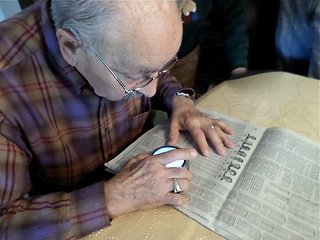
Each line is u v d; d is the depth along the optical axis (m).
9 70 0.59
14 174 0.57
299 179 0.62
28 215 0.54
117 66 0.48
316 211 0.56
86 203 0.56
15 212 0.55
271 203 0.57
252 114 0.82
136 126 0.87
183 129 0.76
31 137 0.64
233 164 0.66
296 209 0.57
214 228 0.54
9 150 0.57
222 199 0.58
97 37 0.44
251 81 0.94
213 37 1.82
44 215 0.54
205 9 1.24
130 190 0.57
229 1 1.31
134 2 0.41
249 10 1.56
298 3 1.21
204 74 1.99
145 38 0.43
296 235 0.53
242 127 0.76
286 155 0.67
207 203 0.58
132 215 0.57
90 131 0.74
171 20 0.44
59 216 0.54
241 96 0.88
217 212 0.56
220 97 0.88
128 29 0.42
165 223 0.55
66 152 0.73
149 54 0.45
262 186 0.60
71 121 0.69
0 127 0.57
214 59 1.91
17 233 0.53
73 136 0.72
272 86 0.92
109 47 0.45
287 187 0.60
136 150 0.71
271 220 0.55
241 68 1.40
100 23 0.42
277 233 0.53
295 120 0.80
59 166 0.75
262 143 0.70
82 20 0.44
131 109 0.82
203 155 0.68
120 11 0.41
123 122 0.81
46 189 0.82
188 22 1.19
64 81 0.63
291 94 0.88
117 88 0.55
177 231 0.54
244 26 1.42
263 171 0.63
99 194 0.57
